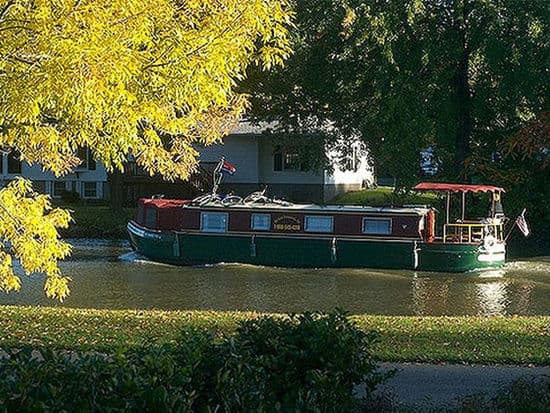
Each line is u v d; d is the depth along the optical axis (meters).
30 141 11.55
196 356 5.92
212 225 30.30
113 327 13.93
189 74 10.53
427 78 33.59
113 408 5.03
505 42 31.83
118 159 12.20
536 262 30.66
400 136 33.09
